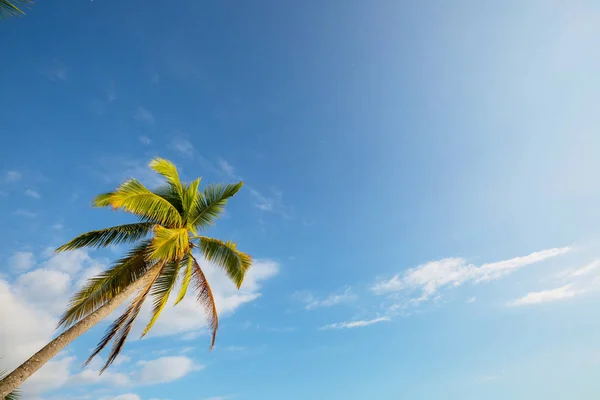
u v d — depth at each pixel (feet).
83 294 45.32
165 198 51.13
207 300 50.14
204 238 50.55
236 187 54.19
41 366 35.86
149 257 39.96
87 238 45.14
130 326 44.04
